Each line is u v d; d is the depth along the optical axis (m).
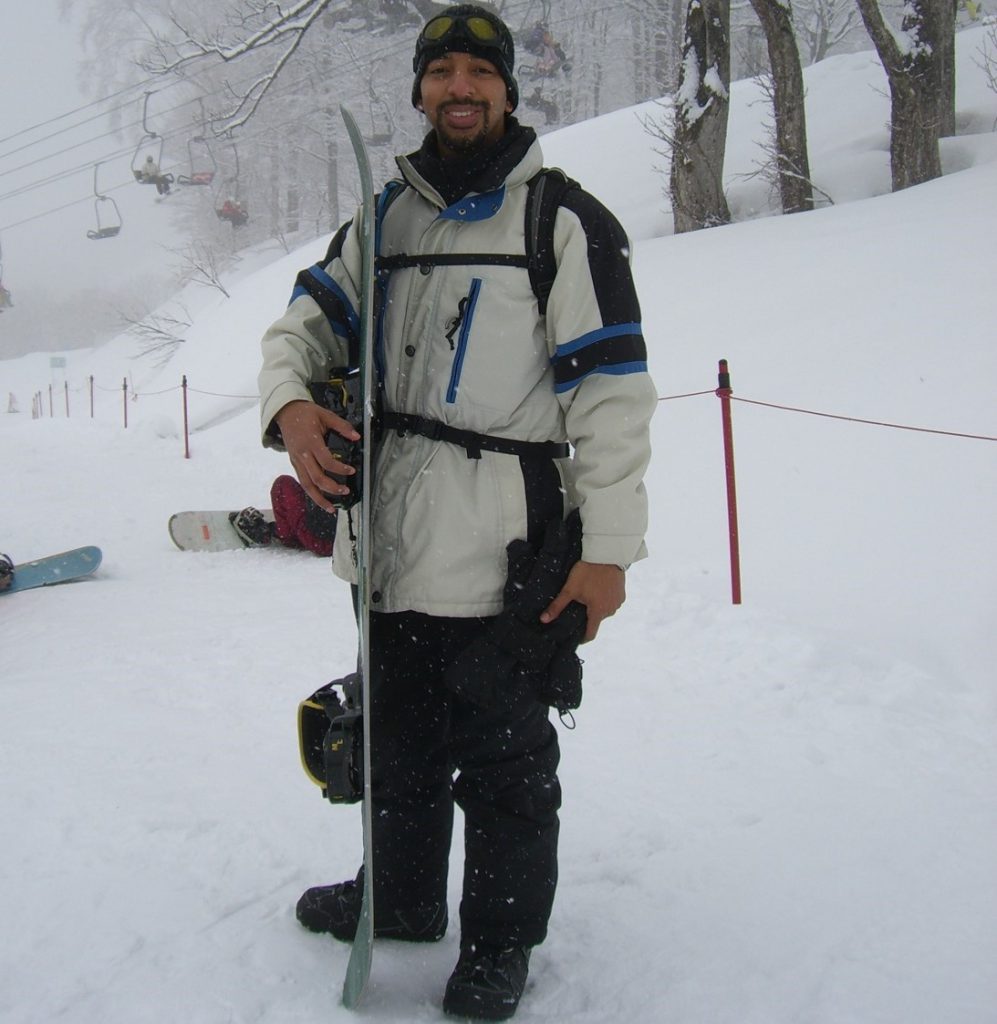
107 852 2.72
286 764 3.37
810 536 5.55
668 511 6.46
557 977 2.15
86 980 2.11
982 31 21.06
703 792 3.08
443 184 2.02
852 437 6.46
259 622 5.37
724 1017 2.01
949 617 4.41
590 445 1.96
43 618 5.66
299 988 2.08
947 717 3.65
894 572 4.93
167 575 6.85
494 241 1.98
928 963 2.17
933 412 6.37
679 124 15.48
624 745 3.48
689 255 12.48
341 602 5.84
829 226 11.61
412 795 2.17
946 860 2.61
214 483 11.40
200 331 25.36
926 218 10.37
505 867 2.03
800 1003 2.04
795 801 3.00
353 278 2.12
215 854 2.70
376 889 2.20
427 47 1.97
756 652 4.29
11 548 8.00
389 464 2.04
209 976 2.12
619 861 2.65
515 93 2.05
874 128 17.66
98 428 16.70
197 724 3.79
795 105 14.91
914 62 13.94
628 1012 2.03
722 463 6.82
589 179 21.05
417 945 2.25
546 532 1.98
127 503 10.03
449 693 2.10
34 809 3.00
